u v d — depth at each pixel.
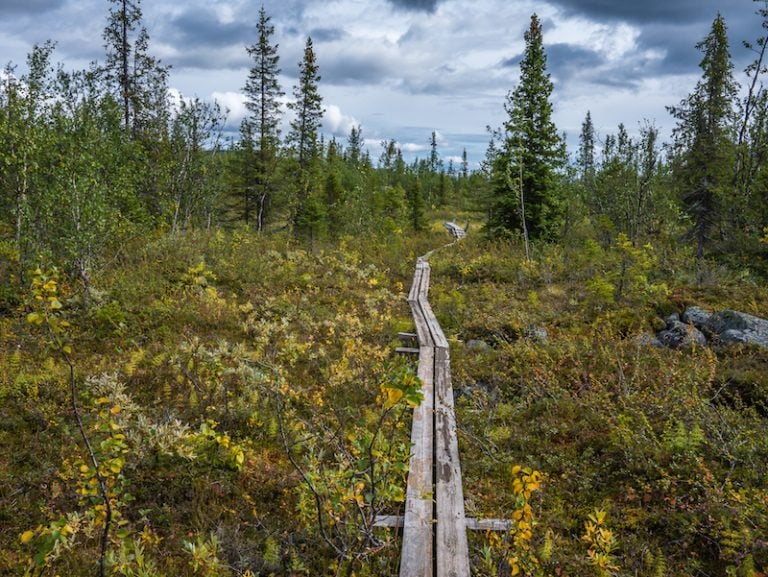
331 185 37.91
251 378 7.65
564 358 9.88
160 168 20.83
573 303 14.31
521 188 24.14
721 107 24.09
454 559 4.91
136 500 5.96
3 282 12.30
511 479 6.82
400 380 3.75
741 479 6.08
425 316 14.48
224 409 7.86
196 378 8.65
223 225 31.61
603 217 21.59
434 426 7.60
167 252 16.77
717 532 5.22
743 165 23.55
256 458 6.71
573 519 5.96
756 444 6.47
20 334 10.26
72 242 12.46
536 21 26.55
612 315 12.85
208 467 6.56
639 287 13.98
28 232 12.80
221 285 15.45
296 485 6.15
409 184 74.00
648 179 21.47
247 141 31.91
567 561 5.14
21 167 13.09
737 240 19.53
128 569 4.23
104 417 4.21
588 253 20.02
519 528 4.17
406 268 22.12
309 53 34.06
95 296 11.90
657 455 6.60
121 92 24.14
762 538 5.02
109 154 15.42
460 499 5.90
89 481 4.11
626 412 7.73
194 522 5.71
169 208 20.64
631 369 9.40
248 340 11.44
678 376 8.35
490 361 10.69
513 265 20.36
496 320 13.00
